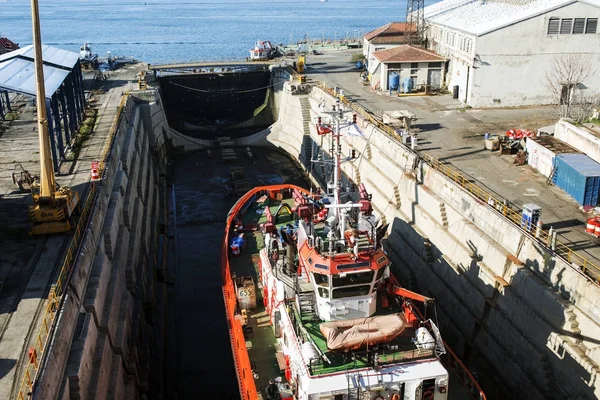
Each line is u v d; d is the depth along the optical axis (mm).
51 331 20828
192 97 86250
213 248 48688
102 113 57781
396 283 27891
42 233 29812
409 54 64875
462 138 48188
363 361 21078
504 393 29219
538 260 28391
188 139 74562
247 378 24047
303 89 71625
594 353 24141
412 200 41656
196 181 64438
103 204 33656
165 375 32750
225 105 87312
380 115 55812
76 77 53562
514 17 56406
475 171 40500
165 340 35531
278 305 26016
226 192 59875
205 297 41281
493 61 56438
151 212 50156
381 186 47000
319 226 27734
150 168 58344
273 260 27859
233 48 156750
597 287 24562
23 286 25234
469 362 32438
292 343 23125
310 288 24562
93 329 24531
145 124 65625
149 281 39094
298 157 69125
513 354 28703
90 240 28359
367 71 76125
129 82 75125
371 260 22516
